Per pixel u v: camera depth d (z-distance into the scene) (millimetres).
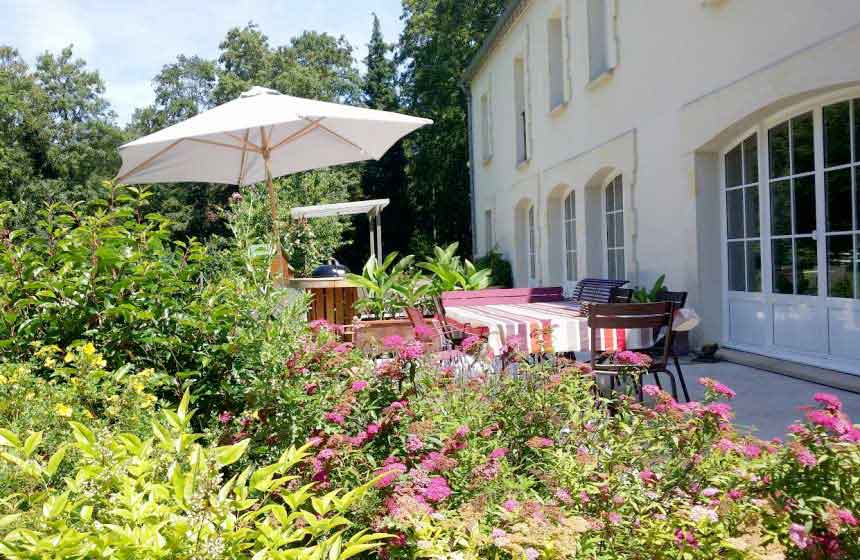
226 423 3002
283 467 1729
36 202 28781
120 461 1768
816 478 1933
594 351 4359
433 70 26031
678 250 7652
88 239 3803
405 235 30703
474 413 2688
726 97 6590
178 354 3670
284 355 3037
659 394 2408
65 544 1428
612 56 9617
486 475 2246
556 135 12156
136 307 3613
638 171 8656
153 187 30844
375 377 2838
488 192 18781
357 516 2102
